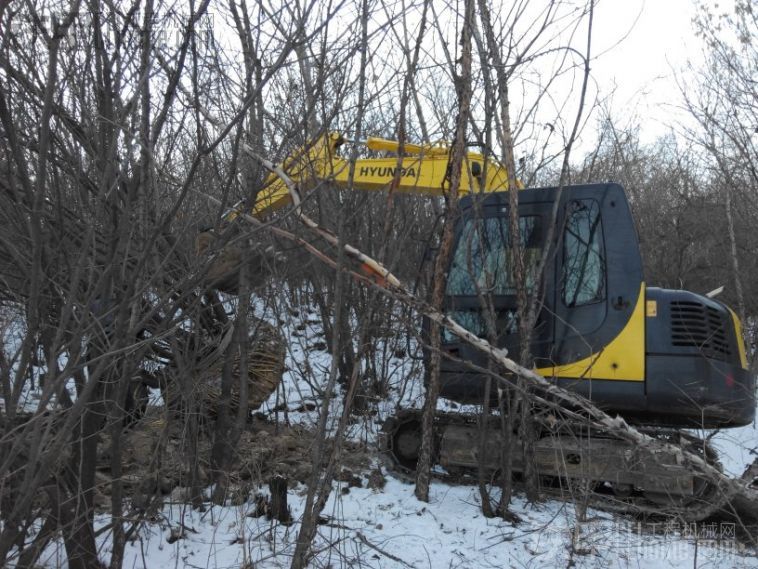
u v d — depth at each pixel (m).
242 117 3.32
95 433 3.49
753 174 13.22
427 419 6.30
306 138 4.14
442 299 5.89
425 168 7.28
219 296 5.98
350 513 5.71
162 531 4.85
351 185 4.10
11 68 3.16
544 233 6.59
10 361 3.06
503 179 7.20
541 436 6.98
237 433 5.59
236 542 4.79
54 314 3.56
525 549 5.18
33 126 3.31
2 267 3.58
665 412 6.32
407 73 4.51
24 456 3.30
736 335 6.82
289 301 7.55
